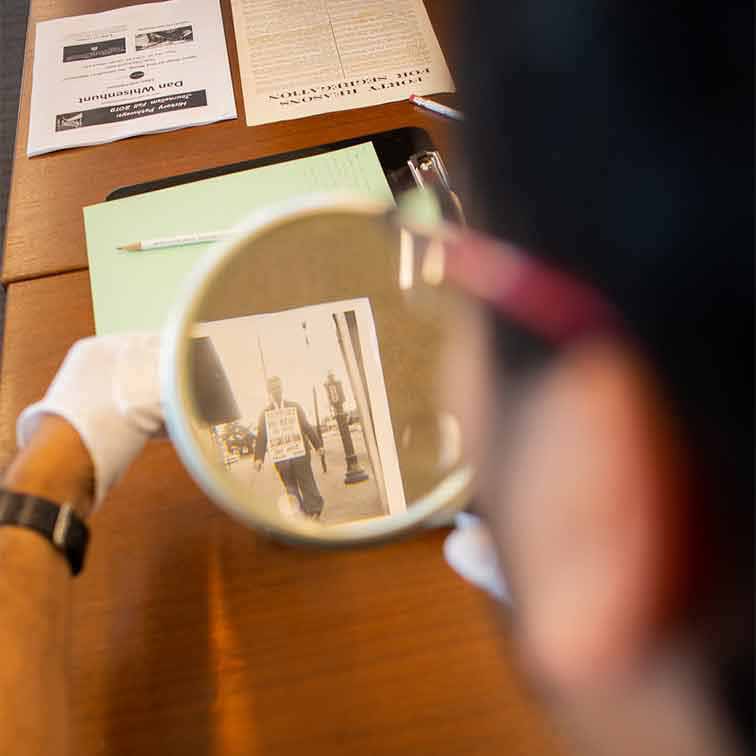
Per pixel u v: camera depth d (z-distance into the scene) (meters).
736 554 0.19
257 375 0.55
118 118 0.83
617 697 0.21
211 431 0.53
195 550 0.56
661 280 0.19
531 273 0.22
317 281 0.51
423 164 0.74
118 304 0.68
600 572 0.20
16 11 1.93
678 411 0.19
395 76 0.84
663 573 0.19
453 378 0.34
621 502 0.20
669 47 0.18
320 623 0.52
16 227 0.75
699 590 0.19
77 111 0.84
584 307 0.21
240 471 0.52
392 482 0.51
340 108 0.82
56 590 0.47
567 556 0.21
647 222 0.19
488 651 0.50
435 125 0.80
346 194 0.45
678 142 0.18
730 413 0.18
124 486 0.58
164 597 0.54
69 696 0.47
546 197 0.21
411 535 0.40
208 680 0.51
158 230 0.72
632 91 0.19
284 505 0.52
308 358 0.55
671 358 0.19
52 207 0.76
